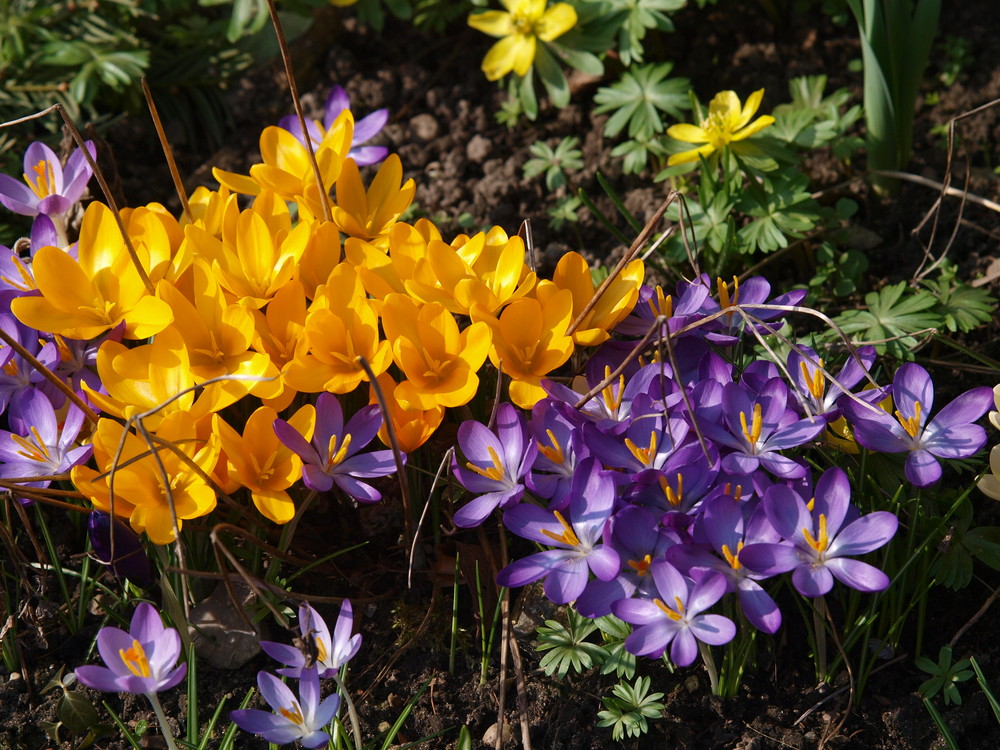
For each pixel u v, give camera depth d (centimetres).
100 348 84
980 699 84
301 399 90
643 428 84
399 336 85
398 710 86
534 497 87
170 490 79
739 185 102
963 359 98
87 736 86
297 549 89
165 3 114
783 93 113
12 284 89
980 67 113
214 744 85
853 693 84
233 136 115
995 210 103
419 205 109
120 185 99
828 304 101
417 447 86
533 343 87
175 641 79
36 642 89
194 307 86
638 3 109
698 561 80
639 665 86
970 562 85
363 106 116
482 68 111
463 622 88
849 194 108
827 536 80
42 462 85
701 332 88
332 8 119
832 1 116
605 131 107
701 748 84
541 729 85
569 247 106
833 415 83
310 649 80
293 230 87
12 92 111
